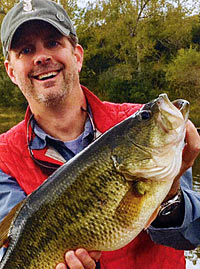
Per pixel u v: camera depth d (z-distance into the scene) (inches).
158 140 20.9
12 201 25.7
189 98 247.1
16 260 21.3
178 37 299.4
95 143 21.6
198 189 77.0
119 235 20.3
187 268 47.3
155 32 299.1
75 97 26.7
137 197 20.5
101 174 20.6
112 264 24.5
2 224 22.3
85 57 290.2
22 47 26.4
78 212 20.4
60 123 26.8
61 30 26.3
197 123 189.3
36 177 26.0
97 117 27.1
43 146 26.2
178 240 23.7
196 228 23.8
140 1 297.0
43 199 21.4
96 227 20.2
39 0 26.9
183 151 21.6
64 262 20.4
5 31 27.4
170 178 20.9
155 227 23.2
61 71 26.3
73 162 21.5
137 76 269.6
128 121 21.9
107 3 307.0
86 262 20.1
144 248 25.2
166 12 308.2
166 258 26.0
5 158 26.9
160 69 269.4
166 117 20.8
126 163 20.7
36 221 21.2
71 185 20.9
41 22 26.2
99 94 284.8
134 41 285.7
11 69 29.3
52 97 25.9
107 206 20.2
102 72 299.7
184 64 249.4
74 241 20.3
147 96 256.8
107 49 298.8
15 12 26.8
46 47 26.3
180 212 22.8
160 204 21.1
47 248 20.7
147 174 20.7
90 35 299.4
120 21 298.8
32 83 26.4
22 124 28.2
